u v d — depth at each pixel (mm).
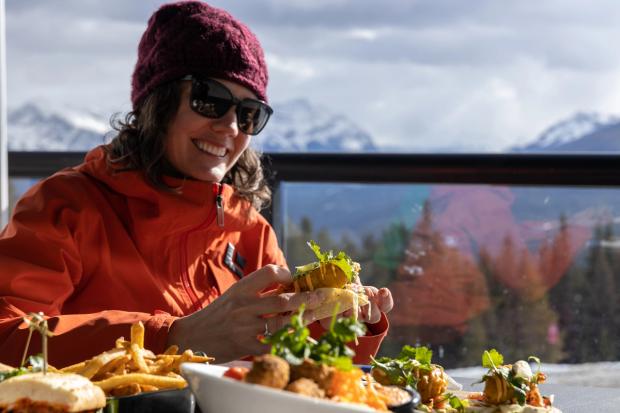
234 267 2465
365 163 3357
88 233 2209
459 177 3359
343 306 1722
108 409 1253
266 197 2627
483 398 1534
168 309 2248
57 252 2139
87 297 2225
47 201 2188
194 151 2344
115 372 1391
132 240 2279
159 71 2328
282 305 1735
